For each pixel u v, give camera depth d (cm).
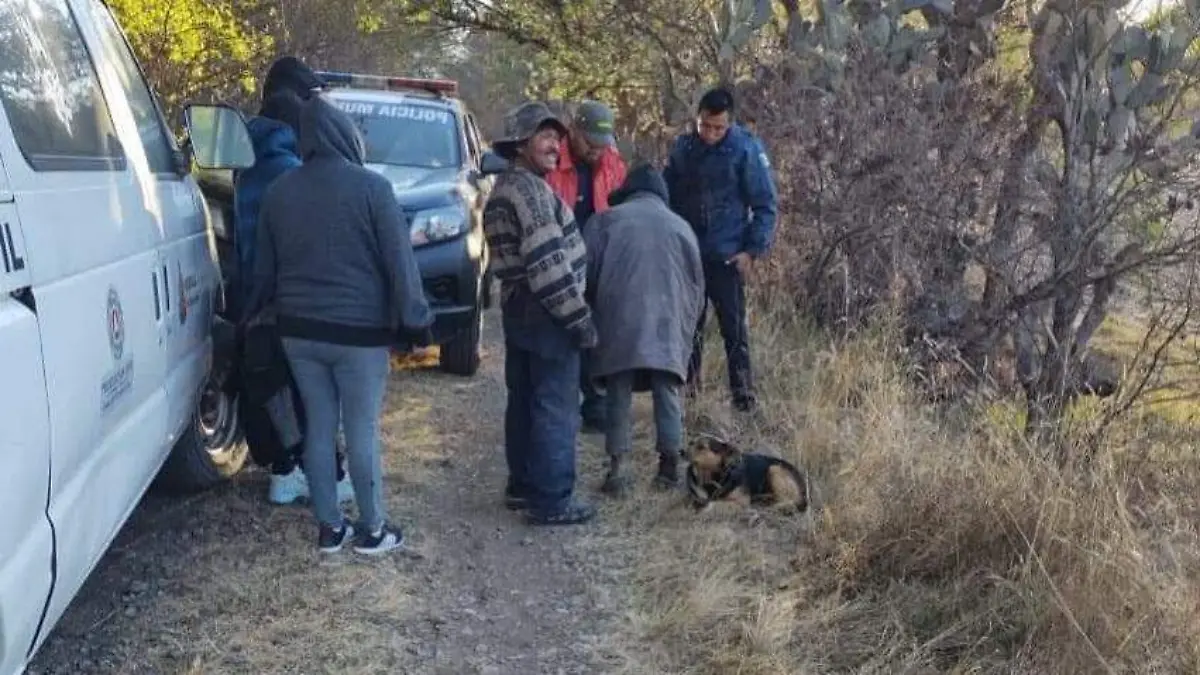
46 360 254
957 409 602
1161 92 623
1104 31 643
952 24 747
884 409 547
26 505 240
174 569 441
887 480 468
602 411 636
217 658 377
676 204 629
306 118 425
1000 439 479
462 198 699
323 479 452
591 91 1237
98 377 296
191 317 439
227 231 546
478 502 536
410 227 656
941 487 442
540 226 461
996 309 653
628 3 1030
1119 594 371
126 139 378
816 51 771
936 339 665
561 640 405
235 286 520
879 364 616
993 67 734
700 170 616
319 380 440
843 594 426
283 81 496
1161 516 441
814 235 745
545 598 438
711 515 509
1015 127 670
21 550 240
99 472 301
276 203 425
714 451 512
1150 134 612
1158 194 606
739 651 384
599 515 517
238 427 541
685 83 1058
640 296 507
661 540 487
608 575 458
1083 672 358
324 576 442
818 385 623
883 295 708
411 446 612
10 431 229
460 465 589
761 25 838
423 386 735
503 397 721
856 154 703
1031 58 693
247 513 502
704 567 452
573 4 1145
